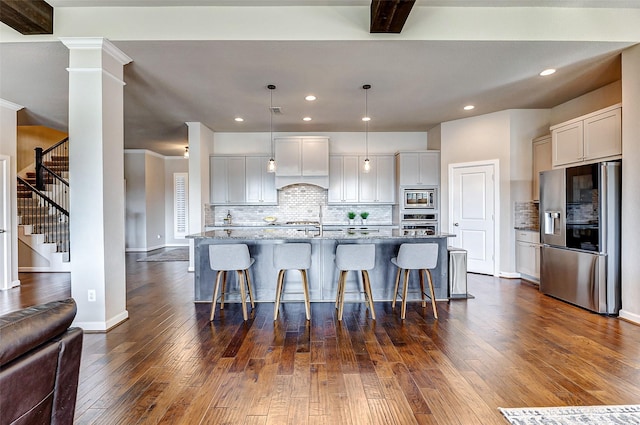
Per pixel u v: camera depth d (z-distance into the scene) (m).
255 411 1.94
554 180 4.27
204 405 2.00
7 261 4.87
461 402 2.02
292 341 2.96
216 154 6.77
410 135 7.07
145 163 9.14
